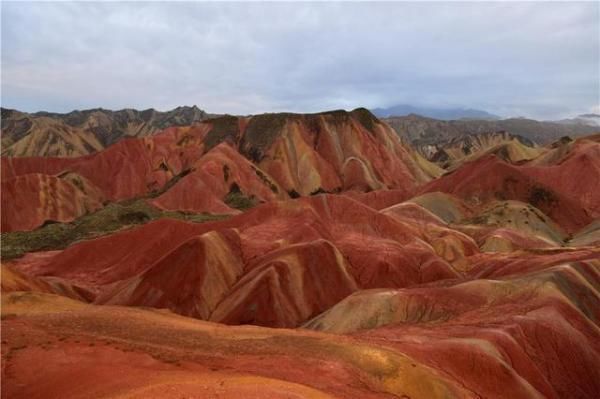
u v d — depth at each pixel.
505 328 39.78
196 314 56.91
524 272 59.62
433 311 47.38
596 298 51.06
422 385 26.00
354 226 79.38
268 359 25.08
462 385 29.64
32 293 40.53
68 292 61.00
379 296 49.28
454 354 32.81
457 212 104.56
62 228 100.38
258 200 129.88
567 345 40.81
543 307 44.81
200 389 18.88
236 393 18.44
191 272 59.91
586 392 38.75
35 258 80.50
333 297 61.03
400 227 80.19
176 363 23.78
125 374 22.16
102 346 26.19
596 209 107.50
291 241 71.56
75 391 21.02
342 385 23.11
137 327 30.92
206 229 79.00
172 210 114.12
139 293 59.44
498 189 111.25
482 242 85.19
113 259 76.94
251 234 74.81
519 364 36.22
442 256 76.00
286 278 59.16
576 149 124.50
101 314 34.12
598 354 42.81
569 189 113.25
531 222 95.75
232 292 59.72
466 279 61.16
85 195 125.88
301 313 57.22
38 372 23.33
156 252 75.44
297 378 22.89
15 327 30.08
